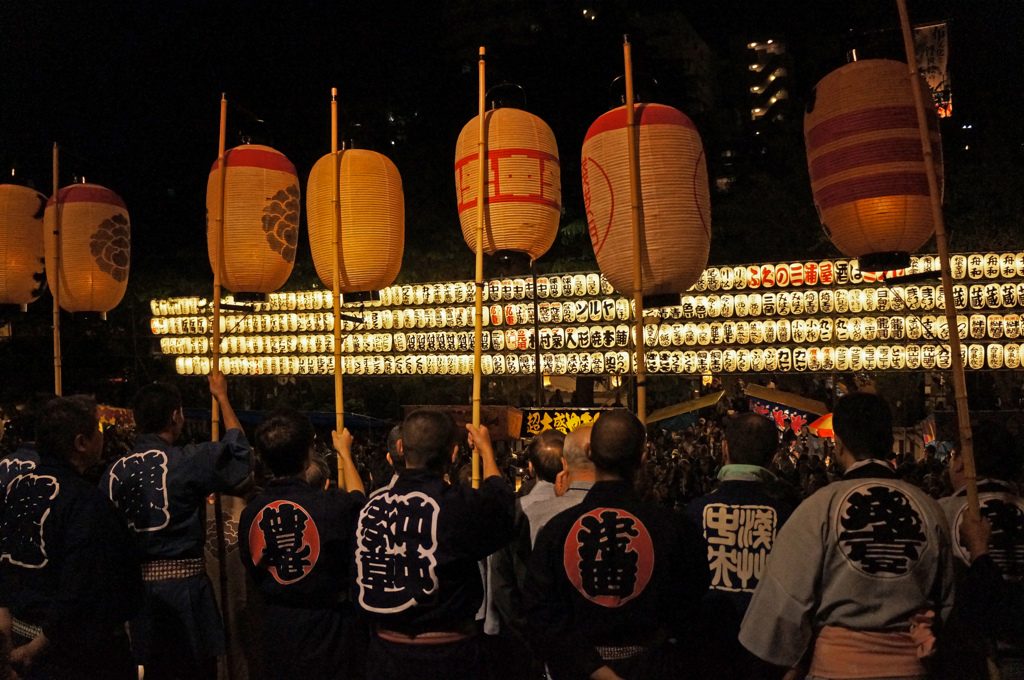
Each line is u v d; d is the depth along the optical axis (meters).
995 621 3.09
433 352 19.33
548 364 18.03
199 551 4.30
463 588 3.41
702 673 3.69
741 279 16.52
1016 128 17.55
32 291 7.40
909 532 2.94
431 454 3.56
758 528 3.70
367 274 5.47
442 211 19.88
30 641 3.78
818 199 4.59
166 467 4.23
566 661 3.05
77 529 3.66
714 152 21.25
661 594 3.08
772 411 15.19
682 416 18.38
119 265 6.97
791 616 2.97
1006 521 3.41
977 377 18.97
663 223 4.29
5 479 4.72
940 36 18.36
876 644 2.90
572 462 3.90
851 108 4.33
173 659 4.20
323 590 3.74
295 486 3.87
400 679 3.32
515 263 4.86
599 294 17.73
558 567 3.14
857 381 18.27
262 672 3.81
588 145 4.54
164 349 22.27
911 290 15.59
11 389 21.89
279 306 20.72
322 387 22.67
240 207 5.53
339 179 5.39
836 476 10.53
